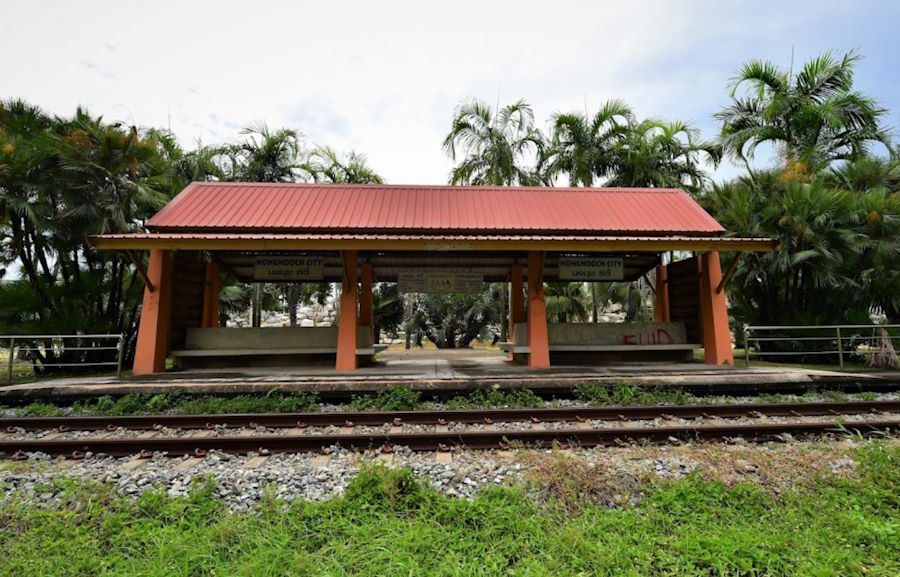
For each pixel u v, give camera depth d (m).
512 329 13.20
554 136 17.97
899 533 3.20
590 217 11.42
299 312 37.28
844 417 6.68
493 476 4.48
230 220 10.39
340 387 8.12
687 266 11.59
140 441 5.50
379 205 11.53
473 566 2.86
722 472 4.39
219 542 3.22
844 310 12.44
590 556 2.98
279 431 6.45
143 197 12.13
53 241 11.85
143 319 9.83
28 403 7.98
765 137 15.95
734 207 12.63
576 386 8.26
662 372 9.07
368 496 3.73
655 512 3.59
